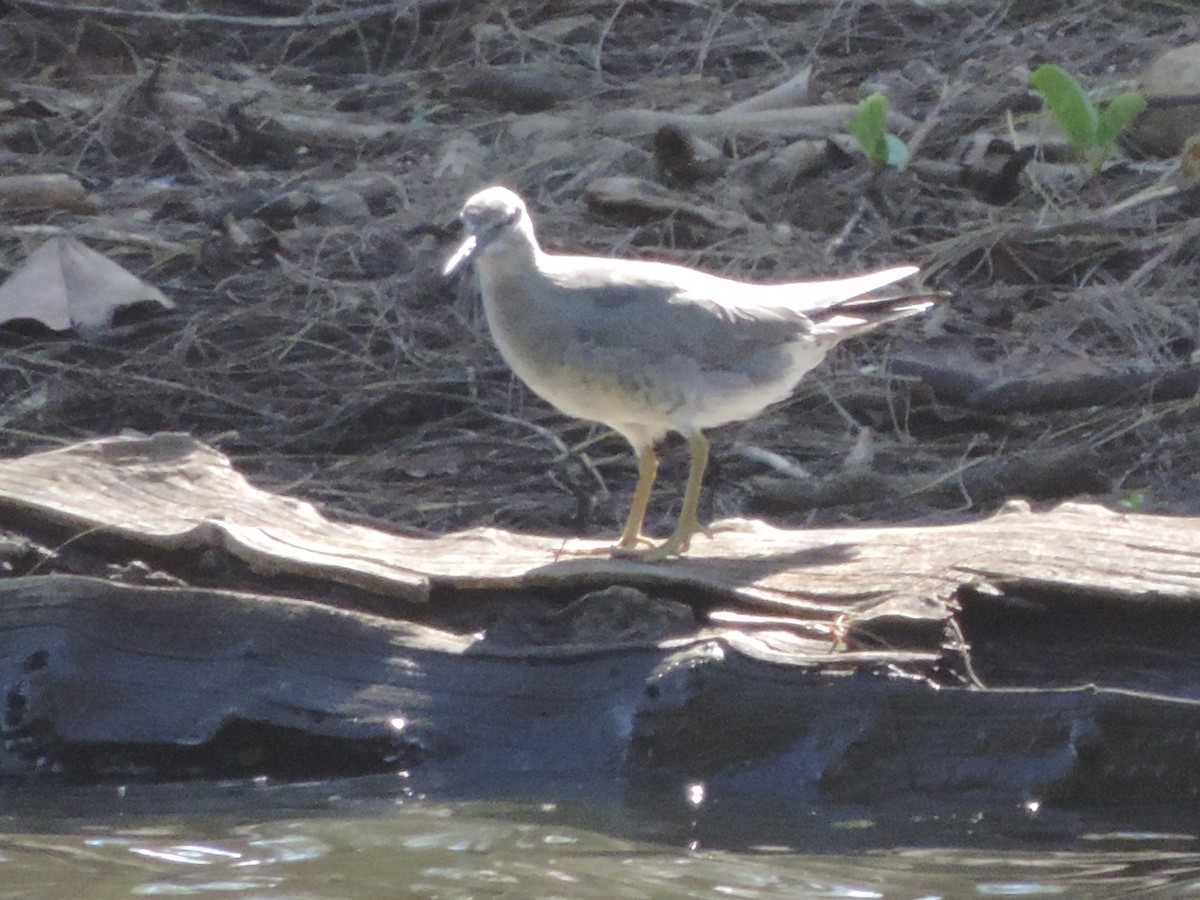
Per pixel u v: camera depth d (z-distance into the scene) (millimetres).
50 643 8227
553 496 11430
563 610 8344
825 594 8102
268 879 6828
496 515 11172
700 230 14477
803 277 13852
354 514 11086
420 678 8086
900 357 12625
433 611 8523
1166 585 7898
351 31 18828
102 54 18078
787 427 12438
